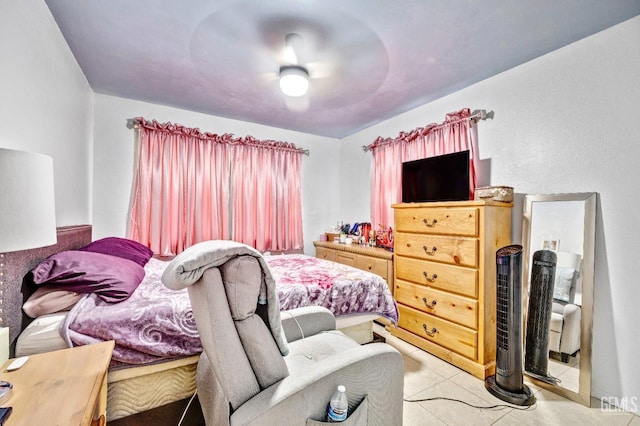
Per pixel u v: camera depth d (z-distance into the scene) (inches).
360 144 160.9
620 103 69.9
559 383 74.7
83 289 54.1
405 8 64.4
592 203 72.9
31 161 35.7
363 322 86.8
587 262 72.9
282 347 43.6
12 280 47.3
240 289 38.8
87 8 64.7
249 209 140.8
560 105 80.5
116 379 51.2
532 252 83.7
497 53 83.0
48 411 30.3
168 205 120.6
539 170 85.0
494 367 82.0
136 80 99.8
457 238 87.4
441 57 85.1
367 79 98.7
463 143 103.3
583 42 76.0
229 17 67.5
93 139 110.0
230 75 95.7
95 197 111.0
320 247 158.4
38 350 46.5
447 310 90.0
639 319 66.8
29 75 58.4
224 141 133.9
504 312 73.4
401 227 107.3
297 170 159.0
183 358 56.5
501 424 62.7
